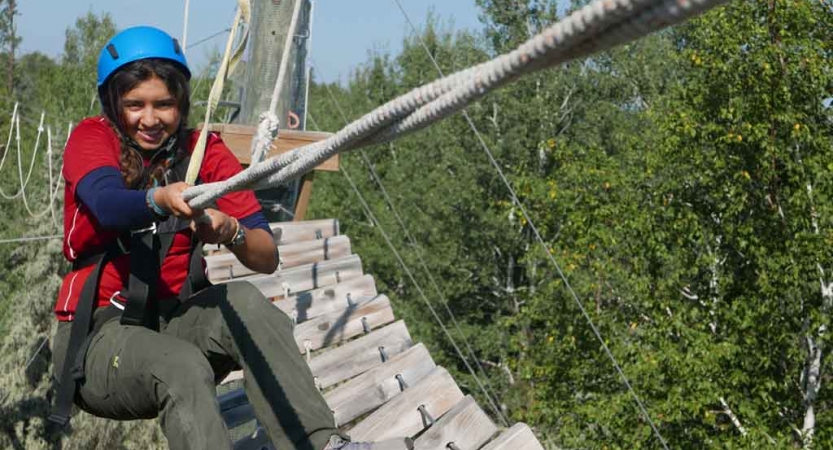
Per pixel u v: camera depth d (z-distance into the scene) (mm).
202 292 3355
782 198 18219
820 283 18297
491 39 37000
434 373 4531
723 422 19531
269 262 3447
